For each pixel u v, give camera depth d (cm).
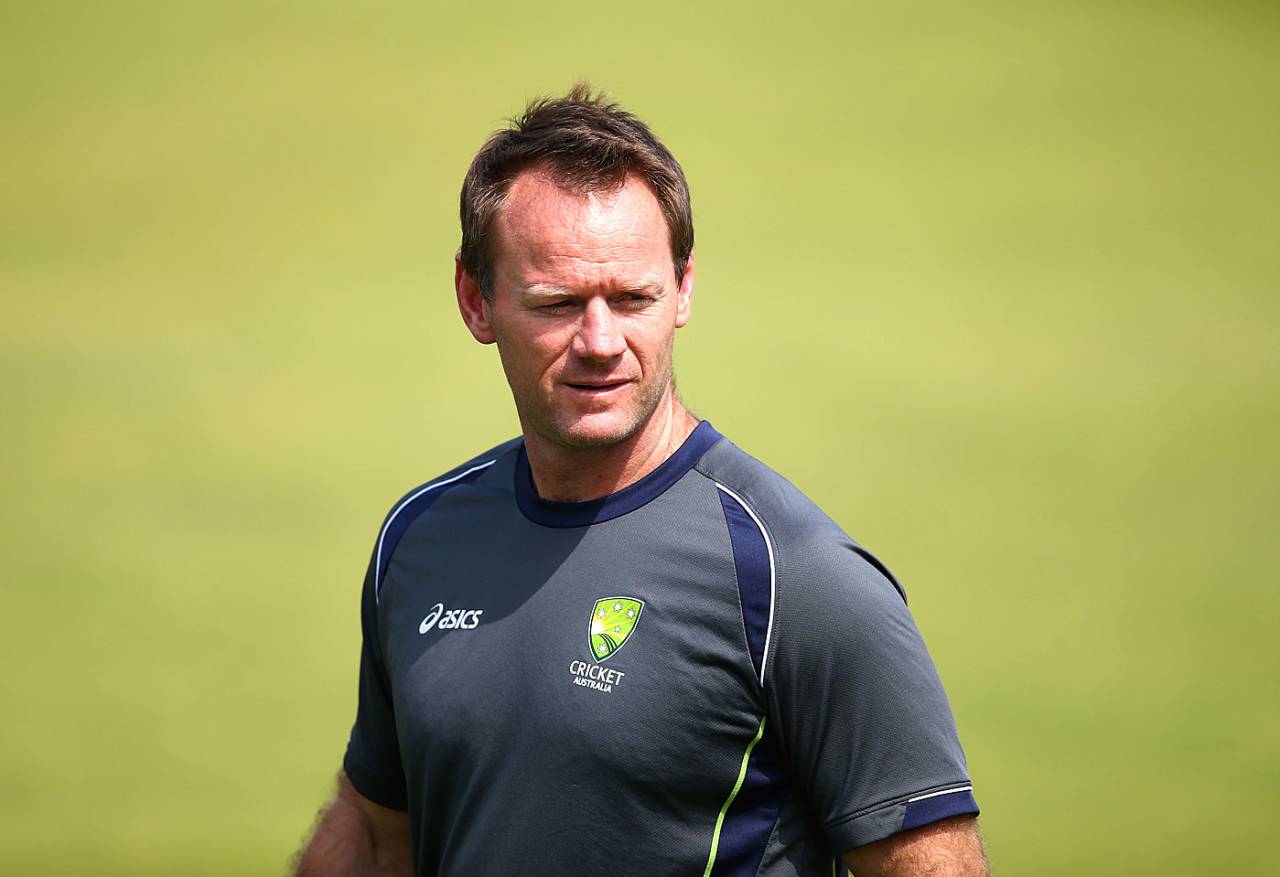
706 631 832
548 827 843
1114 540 4228
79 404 5722
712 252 7975
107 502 4788
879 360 6184
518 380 872
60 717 3319
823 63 11681
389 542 987
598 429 851
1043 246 7881
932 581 3934
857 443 5159
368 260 7894
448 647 910
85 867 2631
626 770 831
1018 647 3500
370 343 6581
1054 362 6078
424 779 913
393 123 10438
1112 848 2578
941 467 4891
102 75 10888
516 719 865
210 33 11919
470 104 10869
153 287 7319
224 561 4316
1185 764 2920
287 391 5969
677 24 12562
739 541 842
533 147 859
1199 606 3741
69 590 4062
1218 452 4966
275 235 8288
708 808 834
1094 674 3350
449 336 6712
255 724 3297
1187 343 6222
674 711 828
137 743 3164
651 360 855
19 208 8519
